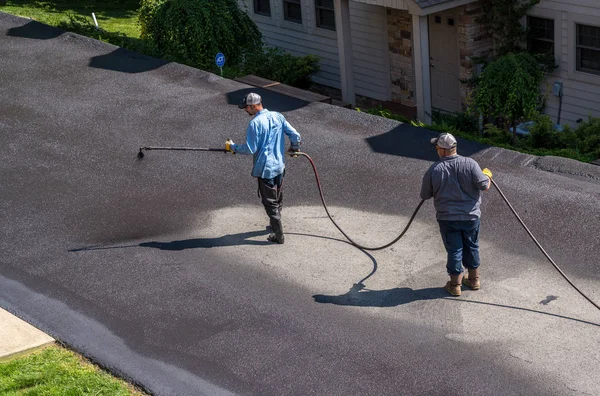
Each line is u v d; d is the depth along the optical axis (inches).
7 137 450.3
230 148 314.2
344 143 411.5
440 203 269.7
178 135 436.8
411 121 448.5
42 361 255.8
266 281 299.4
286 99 474.0
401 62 704.4
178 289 297.7
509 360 246.1
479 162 378.9
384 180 371.2
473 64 638.5
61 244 337.4
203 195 373.1
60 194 382.6
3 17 663.8
